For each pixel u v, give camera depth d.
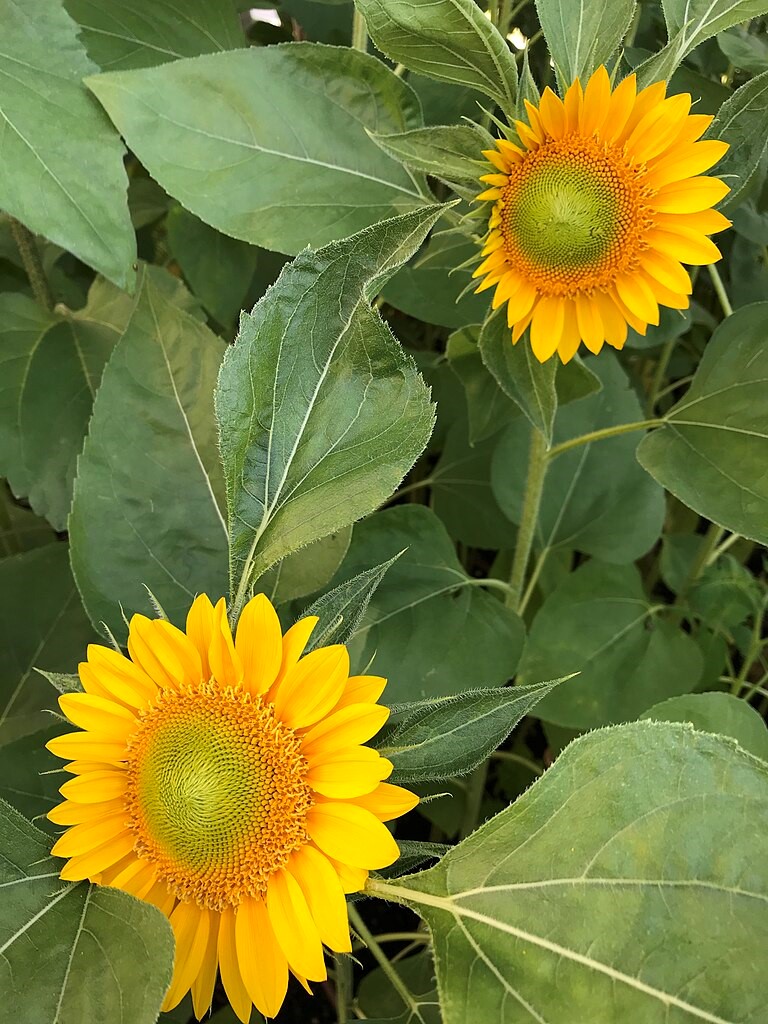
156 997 0.29
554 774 0.31
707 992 0.28
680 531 0.89
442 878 0.32
